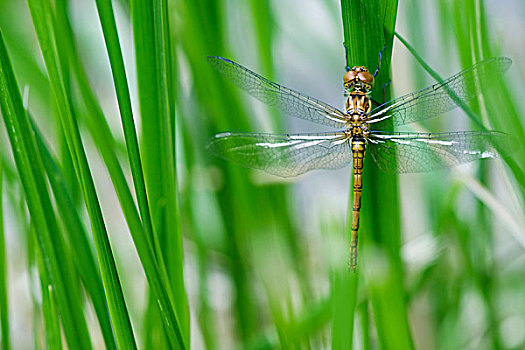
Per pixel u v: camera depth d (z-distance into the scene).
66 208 0.67
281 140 0.69
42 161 0.67
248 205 0.70
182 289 0.67
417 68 0.70
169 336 0.66
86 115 0.69
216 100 0.70
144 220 0.66
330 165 0.69
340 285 0.67
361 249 0.67
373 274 0.67
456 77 0.67
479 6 0.68
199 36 0.70
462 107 0.67
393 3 0.66
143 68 0.66
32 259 0.68
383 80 0.66
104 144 0.66
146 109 0.66
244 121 0.70
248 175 0.70
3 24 0.70
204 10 0.69
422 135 0.68
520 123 0.68
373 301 0.67
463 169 0.69
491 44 0.69
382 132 0.68
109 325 0.67
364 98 0.69
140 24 0.66
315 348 0.69
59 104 0.65
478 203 0.70
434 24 0.70
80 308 0.67
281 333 0.68
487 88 0.67
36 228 0.66
